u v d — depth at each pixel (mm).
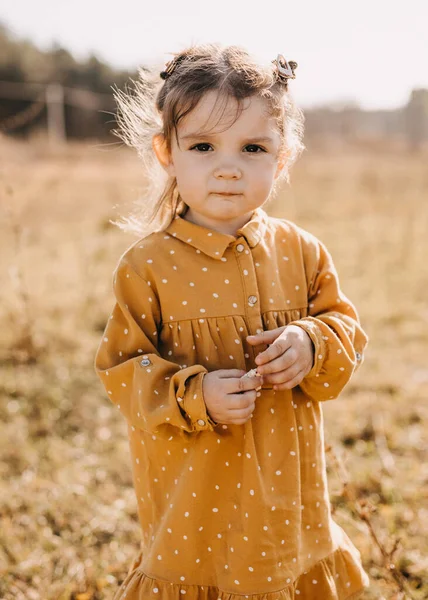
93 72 27703
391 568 2172
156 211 1865
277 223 1858
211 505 1690
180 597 1705
